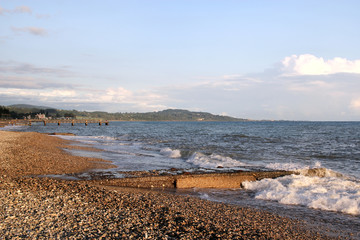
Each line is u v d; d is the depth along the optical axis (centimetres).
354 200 1084
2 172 1448
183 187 1417
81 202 905
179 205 987
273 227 837
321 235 801
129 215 812
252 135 5666
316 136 5369
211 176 1451
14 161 1736
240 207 1052
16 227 662
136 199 1009
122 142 3922
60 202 887
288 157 2455
